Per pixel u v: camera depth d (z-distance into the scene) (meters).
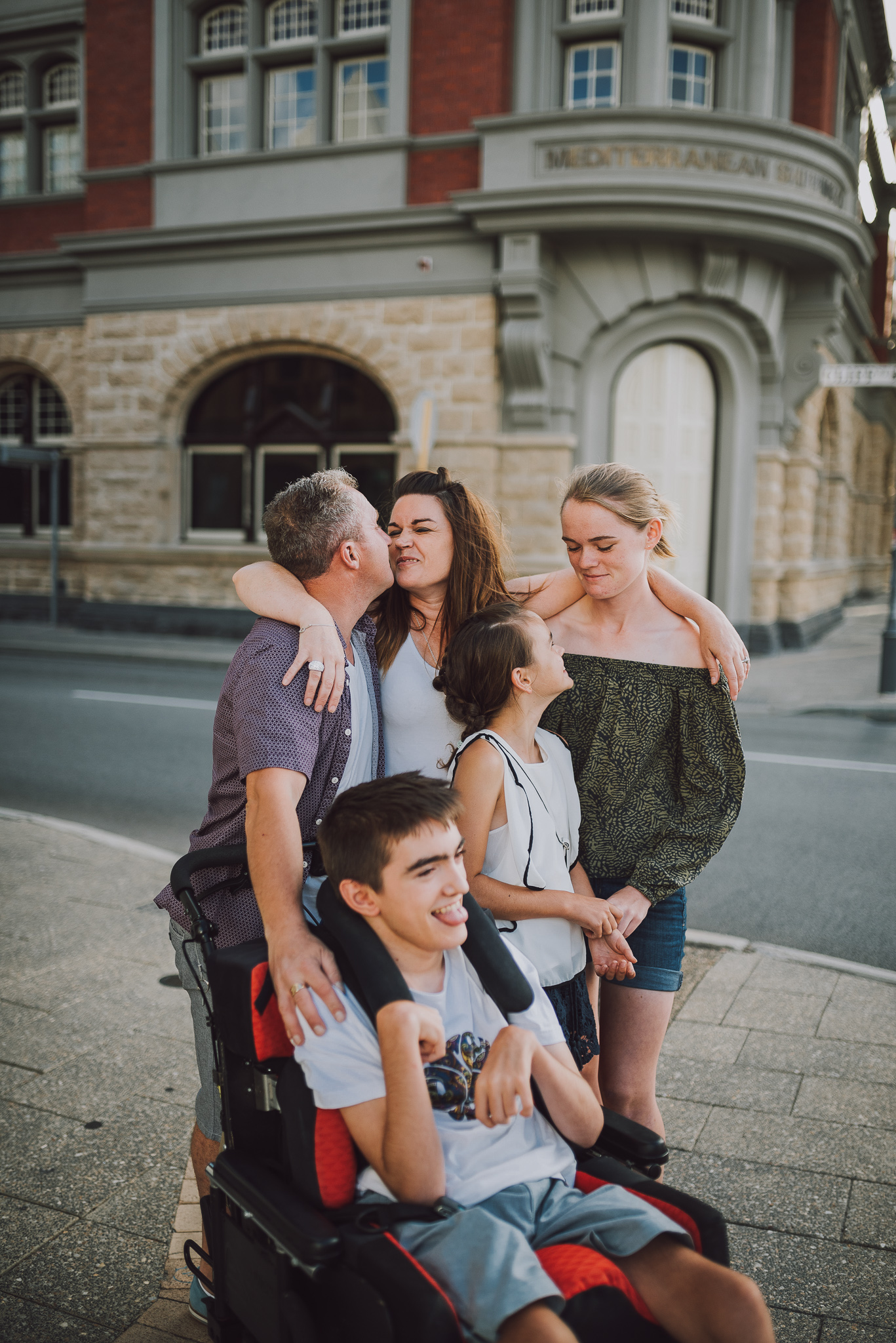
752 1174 2.77
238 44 14.70
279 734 1.85
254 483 15.19
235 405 15.25
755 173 12.32
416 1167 1.57
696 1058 3.42
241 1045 1.75
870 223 22.64
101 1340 2.14
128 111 15.13
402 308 13.61
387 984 1.63
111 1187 2.68
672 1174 2.77
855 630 19.50
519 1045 1.69
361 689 2.11
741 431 13.92
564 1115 1.73
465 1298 1.46
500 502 13.43
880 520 31.34
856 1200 2.65
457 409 13.48
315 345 14.23
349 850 1.68
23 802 6.85
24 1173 2.73
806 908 5.07
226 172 14.35
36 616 17.03
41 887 5.02
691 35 12.98
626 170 12.05
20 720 9.56
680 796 2.32
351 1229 1.53
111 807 6.73
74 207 16.27
